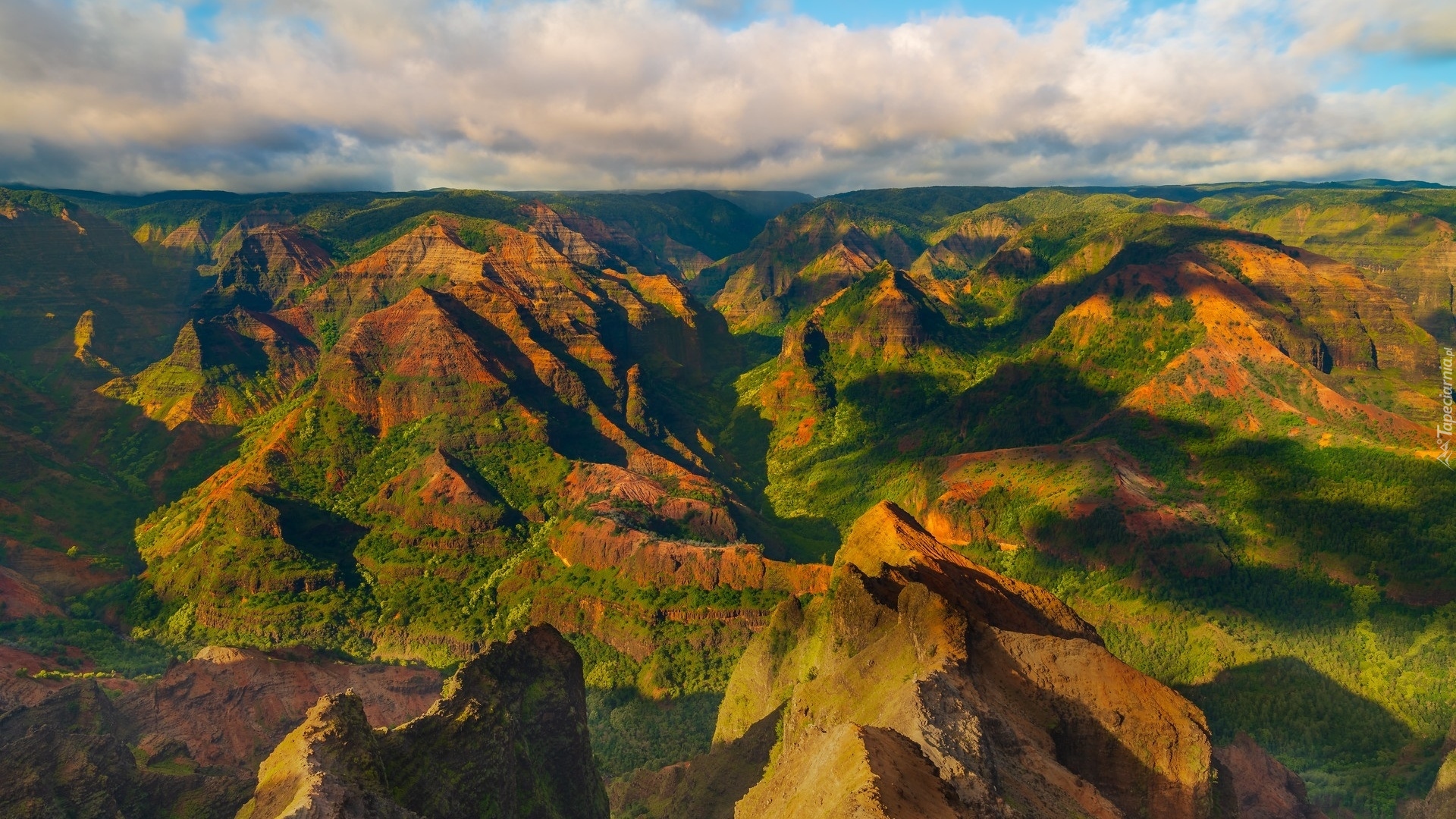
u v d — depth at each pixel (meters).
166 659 171.00
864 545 145.62
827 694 105.81
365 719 86.31
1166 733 86.75
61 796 97.50
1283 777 119.75
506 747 95.50
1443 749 134.25
